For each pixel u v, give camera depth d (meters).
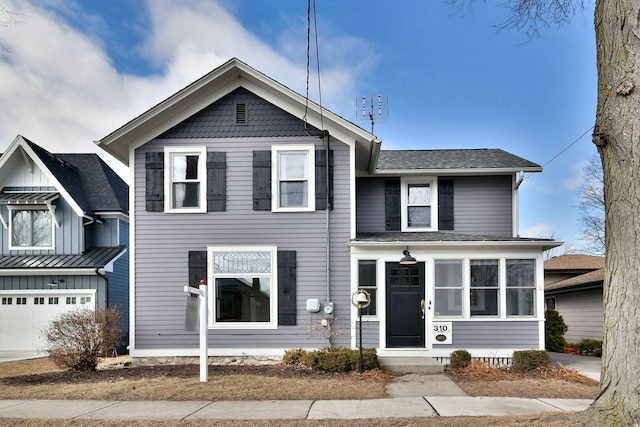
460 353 9.89
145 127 10.99
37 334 14.08
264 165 10.96
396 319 10.55
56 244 14.78
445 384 8.23
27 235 14.89
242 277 10.84
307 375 8.99
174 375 9.12
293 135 10.99
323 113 10.63
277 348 10.60
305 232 10.82
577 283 16.95
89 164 17.20
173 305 10.78
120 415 6.27
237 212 10.92
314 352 9.72
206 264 10.82
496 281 10.52
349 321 10.59
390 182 12.61
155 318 10.76
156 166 11.02
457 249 10.57
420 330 10.51
